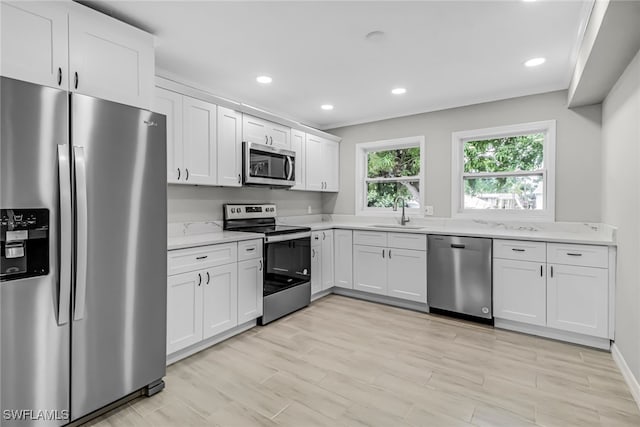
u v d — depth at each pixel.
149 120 1.90
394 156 4.40
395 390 1.99
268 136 3.54
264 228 3.50
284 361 2.37
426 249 3.40
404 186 4.32
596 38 1.83
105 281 1.71
